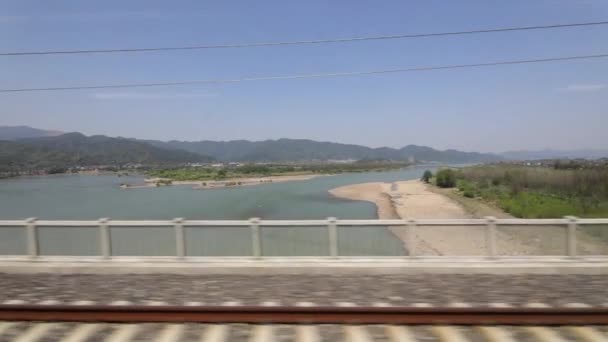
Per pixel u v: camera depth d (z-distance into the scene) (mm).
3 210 53750
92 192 88812
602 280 7871
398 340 5172
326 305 6348
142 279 8242
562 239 8664
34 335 5430
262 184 111062
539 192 50750
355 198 65750
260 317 5781
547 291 7137
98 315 5898
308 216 44969
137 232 9156
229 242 9031
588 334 5273
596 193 42312
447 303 6543
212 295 7082
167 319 5789
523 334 5289
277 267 8586
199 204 59281
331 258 8789
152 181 129250
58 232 9258
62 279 8352
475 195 58594
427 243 8945
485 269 8406
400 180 124312
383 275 8336
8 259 9141
